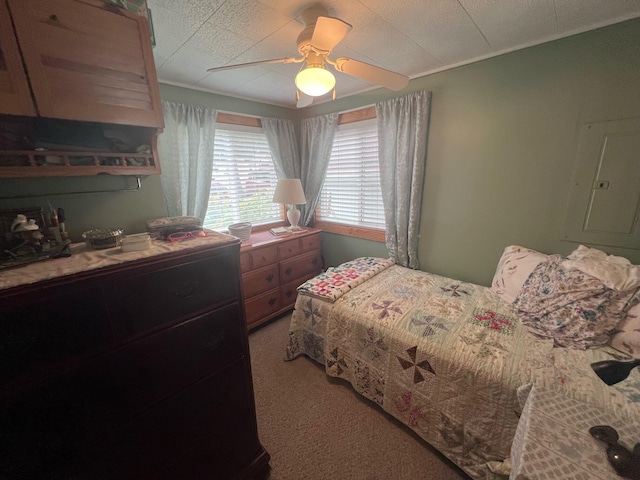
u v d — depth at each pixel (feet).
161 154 6.86
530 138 5.68
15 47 2.38
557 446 2.32
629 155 4.71
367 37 5.03
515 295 5.45
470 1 3.97
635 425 2.55
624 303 3.95
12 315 2.10
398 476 4.07
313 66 4.38
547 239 5.84
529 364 3.79
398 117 7.39
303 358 6.81
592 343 4.00
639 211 4.75
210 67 6.14
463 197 6.86
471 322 4.90
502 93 5.85
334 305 5.89
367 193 9.14
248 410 4.00
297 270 9.07
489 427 3.81
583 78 4.93
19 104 2.44
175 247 3.12
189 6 3.93
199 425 3.46
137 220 4.08
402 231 7.87
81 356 2.47
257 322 8.00
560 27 4.76
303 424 4.95
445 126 6.80
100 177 3.67
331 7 4.05
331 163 9.85
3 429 2.16
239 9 4.03
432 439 4.40
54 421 2.39
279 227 10.35
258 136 9.20
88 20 2.76
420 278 7.02
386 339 4.91
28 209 3.03
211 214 8.38
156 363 2.97
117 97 3.04
